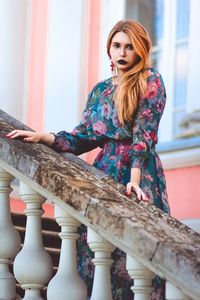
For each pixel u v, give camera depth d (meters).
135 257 4.10
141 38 5.04
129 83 4.98
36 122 10.25
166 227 4.18
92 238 4.27
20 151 4.53
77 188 4.30
